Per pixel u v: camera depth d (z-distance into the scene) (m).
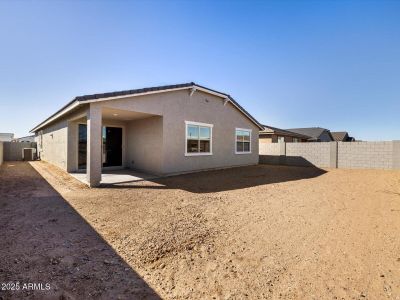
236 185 9.46
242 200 6.97
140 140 13.08
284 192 8.16
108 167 13.77
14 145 23.19
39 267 3.15
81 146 13.04
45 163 18.39
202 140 13.61
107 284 2.83
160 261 3.43
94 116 8.94
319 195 7.69
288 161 19.31
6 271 3.03
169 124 11.66
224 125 15.16
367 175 12.71
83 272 3.07
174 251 3.73
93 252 3.64
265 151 20.77
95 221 5.03
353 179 11.29
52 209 5.88
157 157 11.68
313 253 3.67
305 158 18.44
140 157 13.08
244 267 3.28
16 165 17.20
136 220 5.12
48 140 18.39
